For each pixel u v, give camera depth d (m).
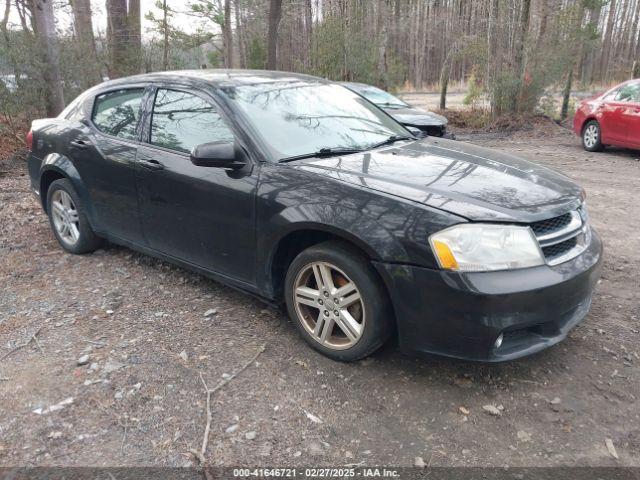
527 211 2.90
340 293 3.13
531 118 14.50
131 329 3.68
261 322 3.75
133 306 4.01
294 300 3.39
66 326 3.74
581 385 3.08
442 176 3.23
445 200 2.90
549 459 2.55
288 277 3.38
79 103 4.91
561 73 14.35
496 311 2.70
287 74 4.49
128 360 3.31
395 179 3.15
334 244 3.14
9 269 4.73
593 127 10.89
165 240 4.07
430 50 48.56
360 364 3.26
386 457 2.55
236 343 3.49
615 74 37.44
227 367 3.24
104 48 12.62
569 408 2.89
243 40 21.61
